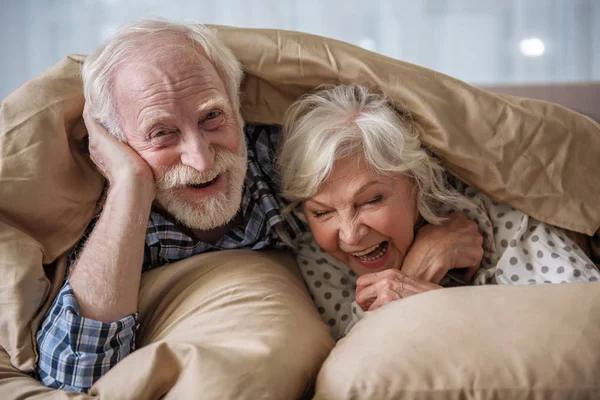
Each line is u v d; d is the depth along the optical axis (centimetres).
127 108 115
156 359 96
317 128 118
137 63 115
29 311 112
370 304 120
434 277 121
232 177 121
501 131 125
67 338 106
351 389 92
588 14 254
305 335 105
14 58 269
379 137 116
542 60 258
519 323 95
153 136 114
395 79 125
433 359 92
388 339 96
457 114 124
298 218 133
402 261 127
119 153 116
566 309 95
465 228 125
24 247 114
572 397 89
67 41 269
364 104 122
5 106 121
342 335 127
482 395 90
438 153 126
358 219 118
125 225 112
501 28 258
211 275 118
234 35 129
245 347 98
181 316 112
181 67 114
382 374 92
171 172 116
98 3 267
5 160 116
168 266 126
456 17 259
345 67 126
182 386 94
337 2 261
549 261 123
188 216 120
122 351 108
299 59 127
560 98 162
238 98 127
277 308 108
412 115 125
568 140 126
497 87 167
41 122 119
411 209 123
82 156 126
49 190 118
